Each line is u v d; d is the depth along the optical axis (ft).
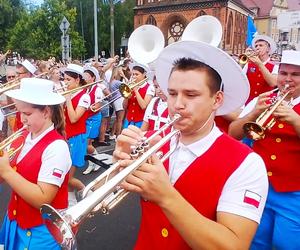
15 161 8.16
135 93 21.90
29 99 7.82
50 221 4.42
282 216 9.29
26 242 8.05
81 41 132.05
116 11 198.39
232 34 154.61
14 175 7.57
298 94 9.61
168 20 158.51
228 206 4.94
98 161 20.59
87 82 20.08
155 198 4.33
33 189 7.59
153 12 161.17
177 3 154.51
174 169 5.38
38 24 121.80
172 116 5.22
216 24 20.25
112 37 111.86
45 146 7.95
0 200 16.67
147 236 5.62
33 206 7.67
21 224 8.08
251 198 4.98
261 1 197.57
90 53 200.23
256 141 9.85
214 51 5.05
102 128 28.60
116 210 15.93
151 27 23.80
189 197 5.15
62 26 48.44
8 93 8.20
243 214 4.88
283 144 9.34
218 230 4.56
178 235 5.24
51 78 23.53
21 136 8.70
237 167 5.10
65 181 8.30
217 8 147.33
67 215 4.16
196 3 151.23
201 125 5.22
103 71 30.35
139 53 23.50
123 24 202.18
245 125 9.24
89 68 21.27
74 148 17.35
